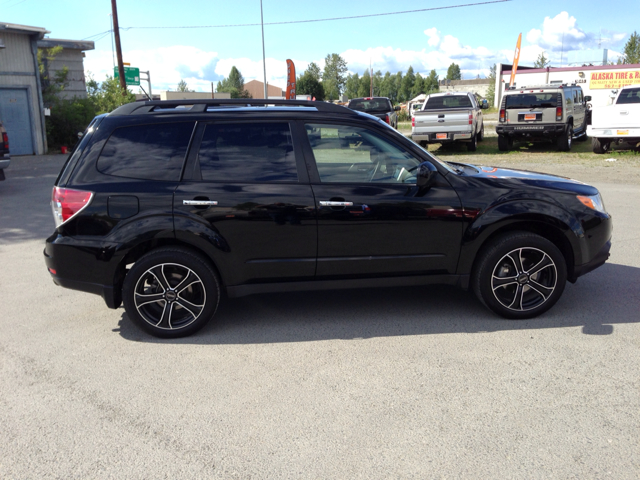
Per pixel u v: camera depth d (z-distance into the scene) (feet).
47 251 13.25
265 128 13.53
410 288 17.08
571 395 10.37
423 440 9.07
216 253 13.12
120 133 13.33
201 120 13.44
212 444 9.11
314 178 13.44
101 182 13.03
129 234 12.88
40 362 12.34
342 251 13.53
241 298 16.47
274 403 10.36
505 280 13.93
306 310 15.33
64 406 10.41
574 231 13.76
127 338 13.66
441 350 12.50
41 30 63.57
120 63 84.94
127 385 11.19
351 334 13.56
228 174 13.28
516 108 54.90
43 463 8.69
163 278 13.28
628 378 10.98
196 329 13.60
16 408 10.36
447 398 10.38
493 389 10.68
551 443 8.90
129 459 8.75
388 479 8.13
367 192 13.42
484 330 13.60
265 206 13.11
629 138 51.26
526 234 13.75
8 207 31.48
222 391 10.87
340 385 11.00
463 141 60.39
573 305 15.16
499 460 8.50
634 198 31.35
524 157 52.70
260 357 12.39
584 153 54.49
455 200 13.64
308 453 8.80
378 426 9.52
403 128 105.50
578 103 62.18
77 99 74.43
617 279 17.30
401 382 11.05
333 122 13.65
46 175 46.44
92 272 13.07
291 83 68.74
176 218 12.92
